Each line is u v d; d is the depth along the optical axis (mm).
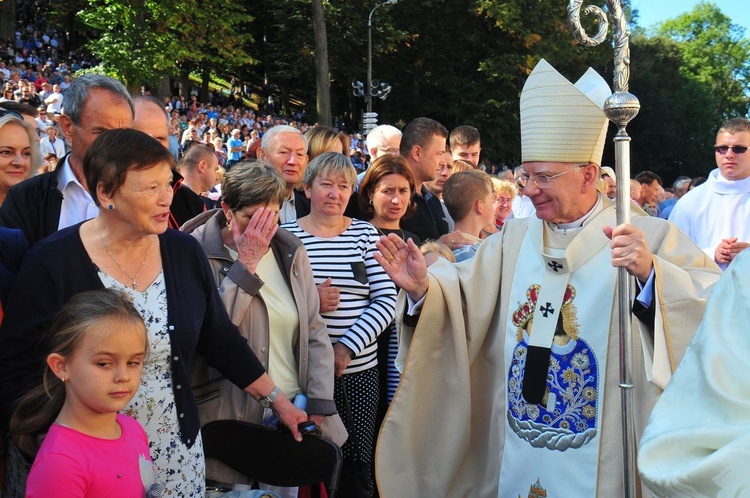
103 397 2166
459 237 4191
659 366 2443
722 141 5148
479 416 3070
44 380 2262
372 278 3746
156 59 20281
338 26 33000
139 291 2488
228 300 3074
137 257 2508
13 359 2352
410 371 2959
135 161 2367
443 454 2998
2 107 4613
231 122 24094
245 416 3076
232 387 3080
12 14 29422
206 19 21875
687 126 48500
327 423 3236
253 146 5539
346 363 3523
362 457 3553
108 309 2195
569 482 2680
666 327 2441
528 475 2775
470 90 35125
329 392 3219
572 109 2684
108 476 2176
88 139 3020
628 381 2434
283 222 4211
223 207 3295
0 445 2406
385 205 4242
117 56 20125
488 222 4637
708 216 5250
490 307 3006
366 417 3623
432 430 3014
